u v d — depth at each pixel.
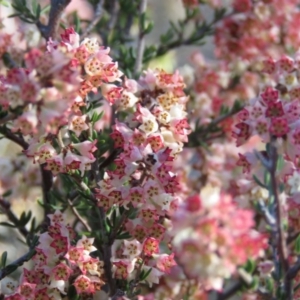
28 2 0.55
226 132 0.54
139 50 0.52
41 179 0.50
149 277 0.40
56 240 0.39
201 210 0.32
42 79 0.34
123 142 0.39
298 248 0.40
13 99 0.34
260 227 0.45
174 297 0.43
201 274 0.32
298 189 0.42
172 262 0.40
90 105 0.40
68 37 0.39
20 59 0.50
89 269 0.39
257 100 0.39
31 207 0.55
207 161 0.53
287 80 0.42
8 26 0.51
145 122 0.39
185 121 0.40
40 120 0.35
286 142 0.37
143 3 0.52
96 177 0.41
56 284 0.39
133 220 0.40
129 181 0.38
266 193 0.45
